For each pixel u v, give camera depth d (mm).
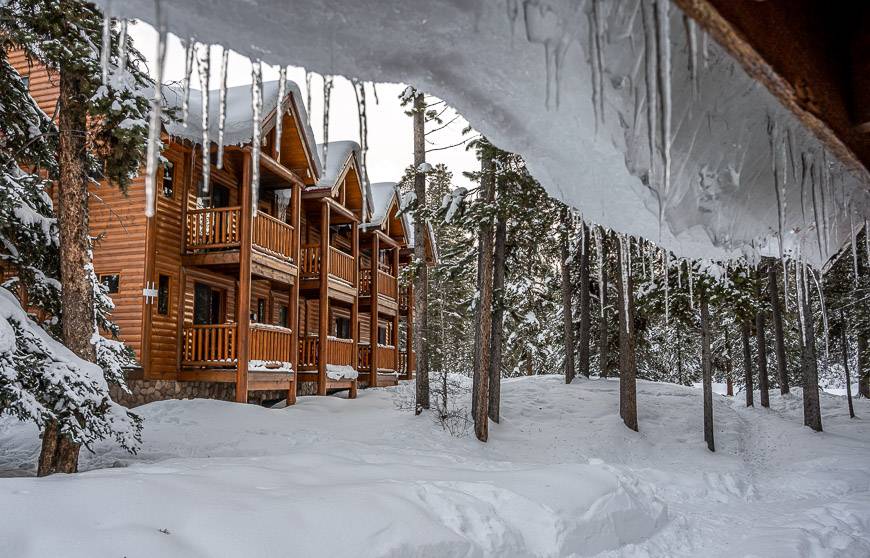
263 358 13859
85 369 7316
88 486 4520
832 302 21094
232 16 1479
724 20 1212
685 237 2402
